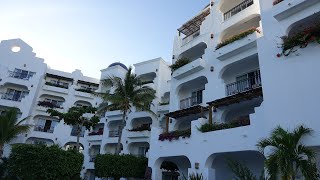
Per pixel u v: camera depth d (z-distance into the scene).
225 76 22.19
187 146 18.73
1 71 41.03
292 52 14.34
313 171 10.37
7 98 40.28
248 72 20.77
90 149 39.88
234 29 22.88
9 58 42.34
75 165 19.34
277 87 14.49
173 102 25.42
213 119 20.19
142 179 23.81
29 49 44.09
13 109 29.44
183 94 26.08
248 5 22.48
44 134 41.69
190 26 28.44
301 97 13.30
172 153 19.72
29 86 41.34
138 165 23.69
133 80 27.81
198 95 24.72
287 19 15.64
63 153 18.73
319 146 12.01
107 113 37.84
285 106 13.79
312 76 13.20
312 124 12.46
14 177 19.61
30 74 42.78
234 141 15.72
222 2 24.77
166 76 37.38
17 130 28.72
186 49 26.48
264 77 15.37
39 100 45.12
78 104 47.69
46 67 46.25
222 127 17.03
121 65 45.47
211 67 22.06
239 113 20.11
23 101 39.75
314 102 12.73
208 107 20.06
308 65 13.52
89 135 40.59
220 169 18.80
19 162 17.31
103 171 22.72
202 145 17.61
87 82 49.84
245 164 17.53
